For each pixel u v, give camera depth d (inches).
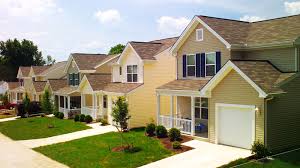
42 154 912.3
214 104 855.1
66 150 923.4
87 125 1349.7
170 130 915.4
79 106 1802.4
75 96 1776.6
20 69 2741.1
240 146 796.6
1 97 3004.4
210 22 964.0
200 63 998.4
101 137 1051.3
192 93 927.7
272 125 742.5
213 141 860.6
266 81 748.0
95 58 1855.3
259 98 738.2
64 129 1302.9
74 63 1795.0
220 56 930.1
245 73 751.7
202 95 871.7
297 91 794.2
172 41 1322.6
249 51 903.7
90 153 863.7
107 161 778.2
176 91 981.8
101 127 1277.1
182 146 832.9
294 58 800.9
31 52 3713.1
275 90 723.4
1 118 1918.1
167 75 1293.1
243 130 788.0
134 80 1296.8
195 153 767.7
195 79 1016.9
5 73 3548.2
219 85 837.8
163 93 1042.1
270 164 650.8
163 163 719.1
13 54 3607.3
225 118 832.3
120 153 828.6
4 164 808.9
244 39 923.4
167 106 1284.4
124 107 942.4
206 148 807.1
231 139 819.4
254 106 749.9
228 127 825.5
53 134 1226.0
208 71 974.4
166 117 1037.2
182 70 1066.7
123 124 941.8
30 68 2743.6
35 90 2199.8
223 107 836.0
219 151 771.4
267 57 859.4
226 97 820.0
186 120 964.6
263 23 983.6
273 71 805.9
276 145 749.9
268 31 906.7
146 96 1243.2
